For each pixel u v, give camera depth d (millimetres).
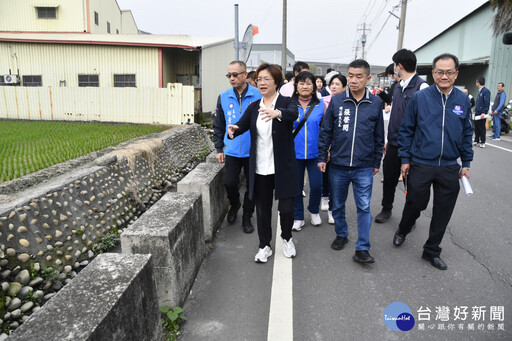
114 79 15031
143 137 8102
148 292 2348
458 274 3572
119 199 5191
